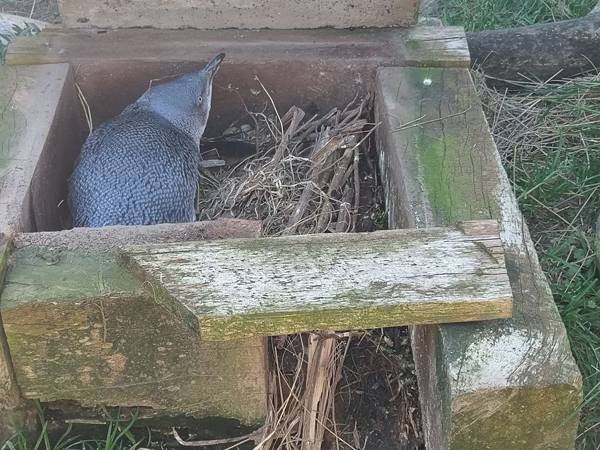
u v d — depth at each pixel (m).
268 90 2.87
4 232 2.00
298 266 1.85
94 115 2.88
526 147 3.07
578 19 3.46
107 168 2.38
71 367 1.96
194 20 2.90
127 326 1.90
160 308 1.87
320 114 2.89
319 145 2.74
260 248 1.88
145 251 1.88
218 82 2.85
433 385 1.89
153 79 2.83
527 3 3.85
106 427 2.08
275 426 2.08
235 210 2.66
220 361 1.97
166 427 2.09
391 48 2.79
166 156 2.47
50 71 2.71
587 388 2.26
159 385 2.00
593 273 2.59
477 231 1.92
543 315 1.83
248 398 2.04
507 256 1.97
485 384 1.71
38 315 1.86
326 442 2.12
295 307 1.77
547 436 1.77
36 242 1.96
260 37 2.88
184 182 2.50
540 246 2.73
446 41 2.80
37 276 1.89
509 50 3.37
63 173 2.58
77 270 1.90
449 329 1.80
